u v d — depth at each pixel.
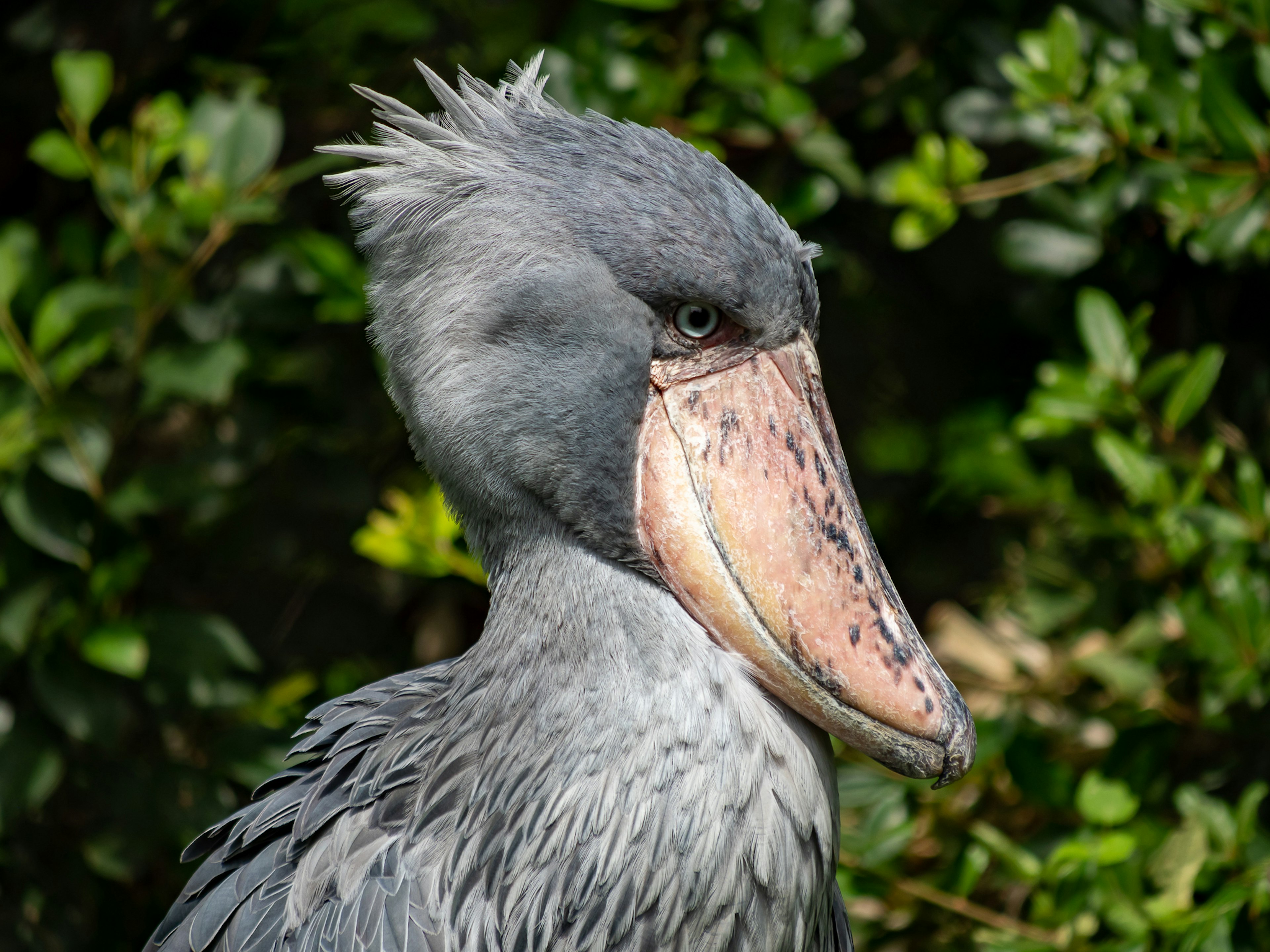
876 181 8.12
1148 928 6.34
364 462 9.44
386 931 4.62
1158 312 8.18
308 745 5.56
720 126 8.09
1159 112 7.27
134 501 7.97
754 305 4.67
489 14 9.46
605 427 4.70
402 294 4.87
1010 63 7.20
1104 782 7.05
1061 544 8.23
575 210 4.66
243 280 8.35
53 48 8.88
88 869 8.32
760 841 4.52
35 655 7.75
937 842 7.66
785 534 4.67
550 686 4.64
